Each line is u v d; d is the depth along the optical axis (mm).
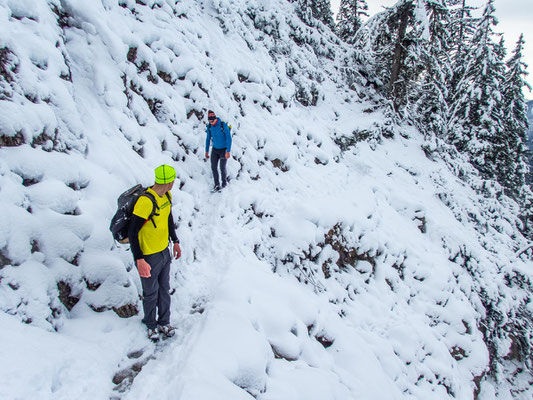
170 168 2920
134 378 2732
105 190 3746
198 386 2494
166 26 6617
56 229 3027
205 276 4418
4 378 2020
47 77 3555
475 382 7000
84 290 3164
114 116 4617
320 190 7945
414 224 9516
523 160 20609
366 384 4203
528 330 10125
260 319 3865
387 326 6152
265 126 8172
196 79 6723
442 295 7688
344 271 6582
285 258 5730
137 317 3434
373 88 15453
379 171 10977
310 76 12914
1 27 3129
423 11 12242
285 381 3256
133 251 2766
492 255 10836
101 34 4852
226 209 5695
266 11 11750
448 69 14469
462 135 17344
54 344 2537
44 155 3219
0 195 2691
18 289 2602
